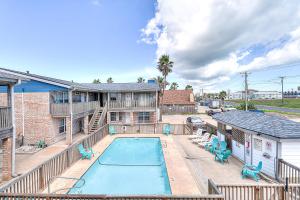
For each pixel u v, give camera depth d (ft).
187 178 34.55
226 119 55.31
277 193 24.38
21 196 21.03
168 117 140.77
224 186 24.32
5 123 34.22
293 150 33.83
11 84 35.91
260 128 38.52
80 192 32.32
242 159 45.83
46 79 61.05
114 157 55.26
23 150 53.78
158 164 48.67
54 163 33.63
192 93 175.22
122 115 98.73
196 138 65.67
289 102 283.79
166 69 153.48
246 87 114.01
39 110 62.13
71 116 63.31
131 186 36.27
